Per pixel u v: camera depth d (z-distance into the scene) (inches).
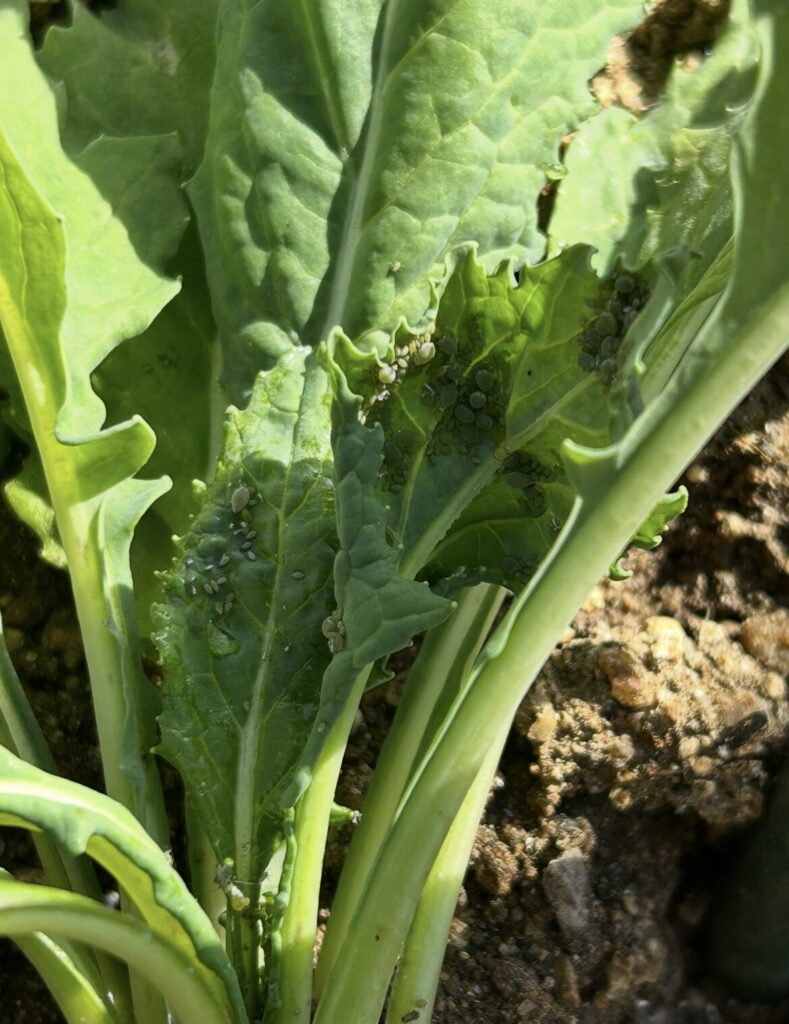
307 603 10.0
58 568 10.9
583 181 10.8
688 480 11.3
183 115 11.0
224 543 10.1
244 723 10.0
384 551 9.5
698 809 10.9
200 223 10.5
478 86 10.4
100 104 10.9
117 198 10.5
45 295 9.7
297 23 10.4
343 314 10.4
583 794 10.9
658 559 11.2
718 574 11.2
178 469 10.7
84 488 10.0
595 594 11.1
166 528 10.7
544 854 10.9
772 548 11.1
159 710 10.2
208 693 10.0
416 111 10.4
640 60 11.8
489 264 10.4
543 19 10.4
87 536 10.0
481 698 9.4
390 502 10.0
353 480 9.5
